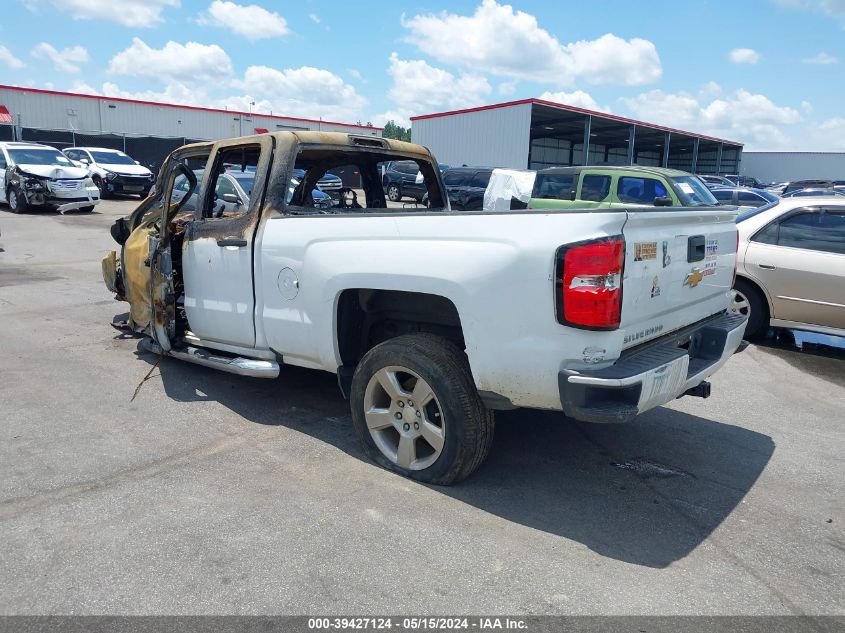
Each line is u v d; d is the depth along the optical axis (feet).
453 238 11.32
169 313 16.76
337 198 17.70
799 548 10.76
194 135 128.88
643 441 15.14
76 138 106.22
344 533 10.63
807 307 23.32
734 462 14.16
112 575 9.39
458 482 12.27
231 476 12.53
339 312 13.39
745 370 21.56
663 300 11.68
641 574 9.83
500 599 9.11
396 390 12.46
